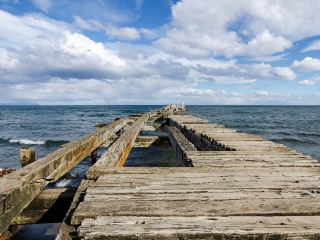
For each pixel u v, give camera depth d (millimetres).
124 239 2090
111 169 3693
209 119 55500
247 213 2477
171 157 13203
